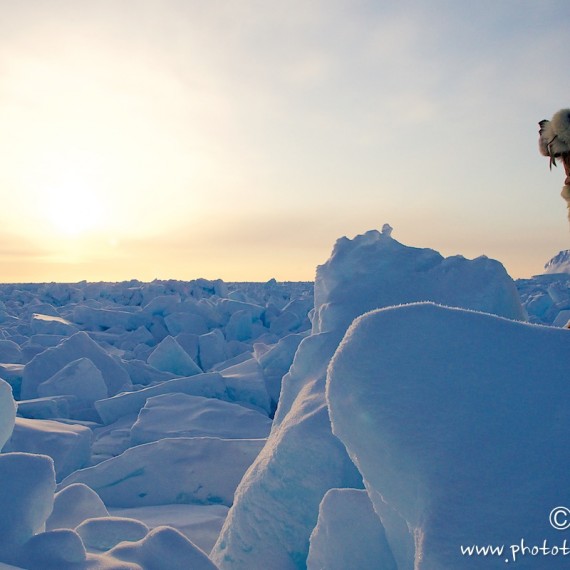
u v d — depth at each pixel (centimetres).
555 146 234
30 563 167
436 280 423
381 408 145
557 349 145
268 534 289
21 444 574
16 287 4253
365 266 452
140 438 634
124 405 840
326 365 387
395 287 427
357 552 193
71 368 944
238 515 312
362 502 203
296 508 286
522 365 143
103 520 238
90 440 642
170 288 2752
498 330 154
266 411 891
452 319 159
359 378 153
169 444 527
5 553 170
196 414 685
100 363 1066
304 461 293
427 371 148
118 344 1669
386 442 140
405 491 135
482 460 126
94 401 916
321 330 437
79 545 175
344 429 157
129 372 1131
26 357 1223
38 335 1439
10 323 2097
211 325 1916
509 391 138
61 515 300
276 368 1023
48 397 857
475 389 140
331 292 450
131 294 2888
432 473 128
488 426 132
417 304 167
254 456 510
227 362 1316
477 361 147
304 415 323
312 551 215
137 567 175
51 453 566
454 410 138
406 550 166
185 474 489
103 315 1912
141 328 1714
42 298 3102
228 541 310
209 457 507
